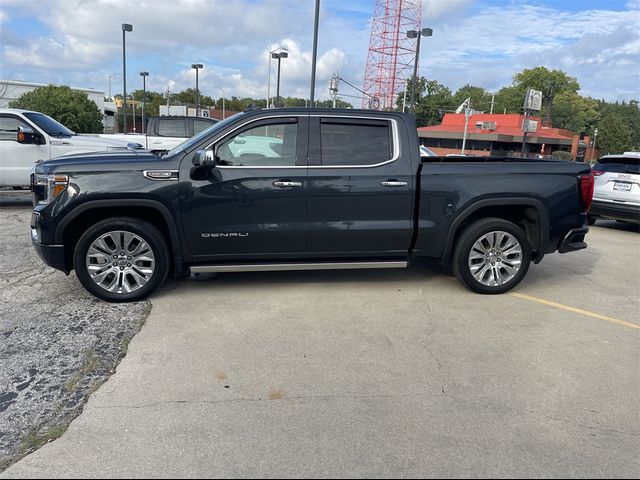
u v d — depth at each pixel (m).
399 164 5.39
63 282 5.82
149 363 3.92
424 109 95.94
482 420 3.27
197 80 36.56
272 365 3.93
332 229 5.33
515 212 5.93
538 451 2.97
